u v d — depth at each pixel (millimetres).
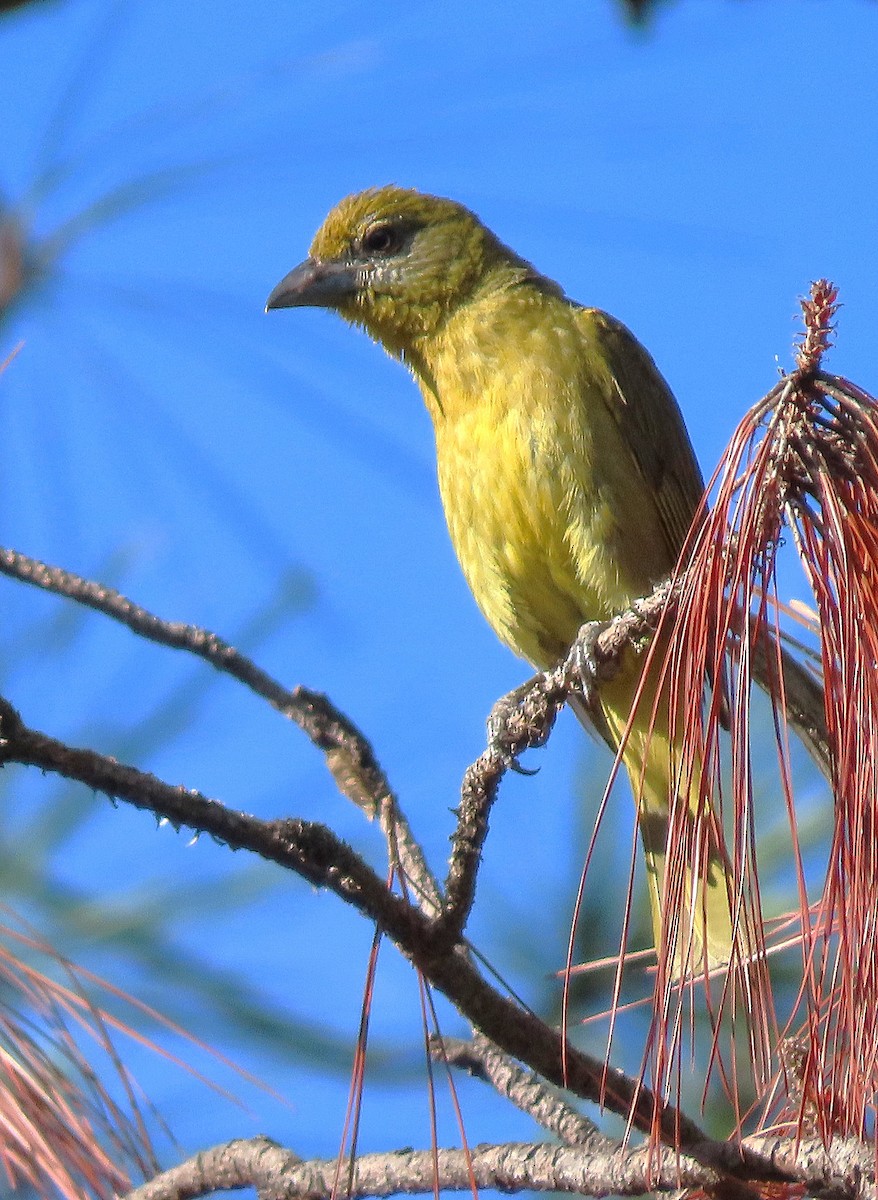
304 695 5676
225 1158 5113
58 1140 4699
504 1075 5426
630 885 3959
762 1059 4223
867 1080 3795
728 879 3938
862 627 3828
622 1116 4656
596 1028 6652
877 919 3777
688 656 4004
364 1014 4352
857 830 3785
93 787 4055
